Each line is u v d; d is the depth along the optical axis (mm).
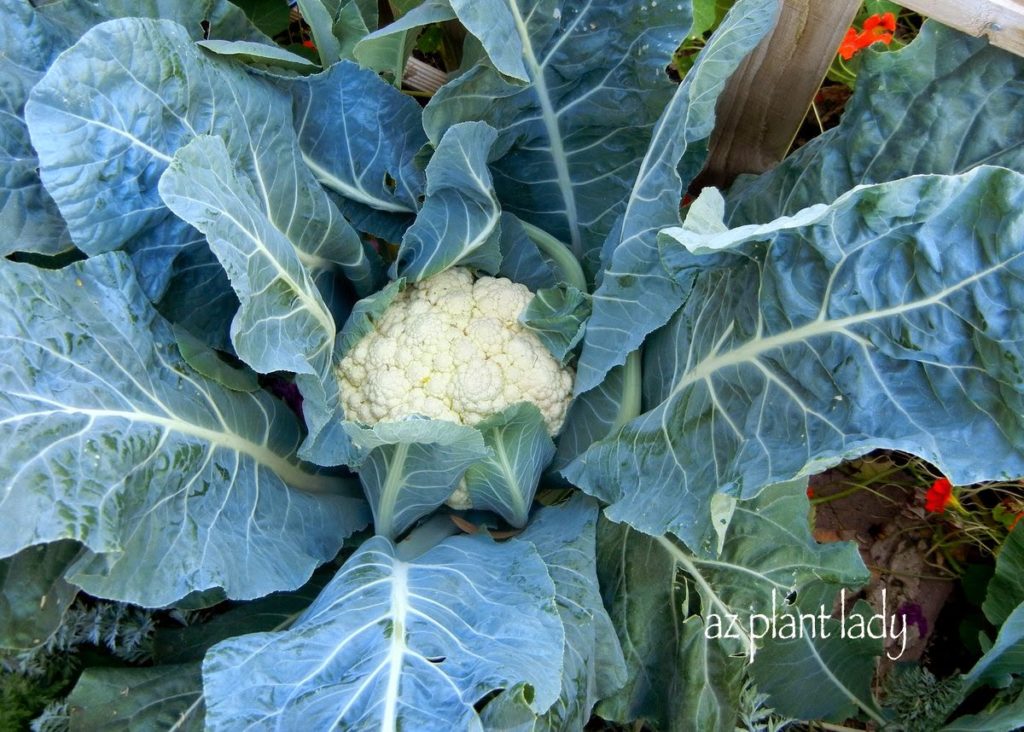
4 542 513
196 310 677
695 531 614
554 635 567
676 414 660
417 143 732
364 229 764
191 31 675
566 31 690
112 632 689
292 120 702
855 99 649
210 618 738
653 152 671
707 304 667
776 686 777
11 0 617
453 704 522
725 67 604
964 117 612
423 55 994
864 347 571
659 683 697
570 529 693
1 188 625
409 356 714
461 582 621
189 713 656
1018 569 768
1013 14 577
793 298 594
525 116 734
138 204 614
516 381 716
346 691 538
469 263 763
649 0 673
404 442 610
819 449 571
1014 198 508
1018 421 523
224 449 651
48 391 557
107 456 562
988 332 525
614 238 724
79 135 575
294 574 646
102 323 599
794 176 693
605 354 692
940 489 874
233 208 579
